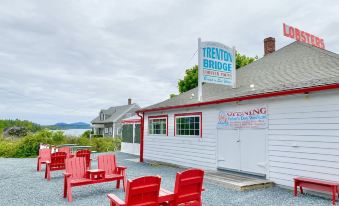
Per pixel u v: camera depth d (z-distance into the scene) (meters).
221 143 11.43
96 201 7.38
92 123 54.41
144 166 14.52
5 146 21.20
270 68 12.85
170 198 4.99
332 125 7.62
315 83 7.89
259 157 9.69
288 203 6.94
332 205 6.68
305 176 8.18
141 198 4.51
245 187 8.48
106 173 8.77
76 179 7.98
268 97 9.35
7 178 11.05
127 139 22.53
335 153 7.50
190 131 13.37
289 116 8.75
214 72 12.03
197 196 5.36
